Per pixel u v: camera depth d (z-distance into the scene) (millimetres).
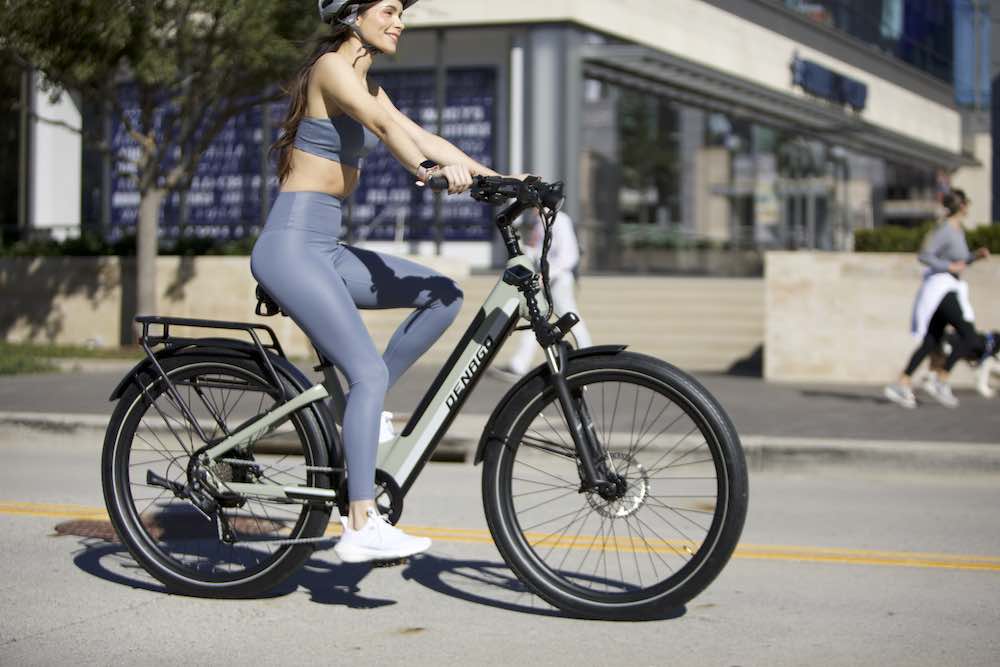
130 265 18891
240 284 18000
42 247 20406
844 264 15273
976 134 42031
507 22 23500
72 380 13641
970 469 8914
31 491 7703
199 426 4996
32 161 26750
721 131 32344
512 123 24172
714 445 4523
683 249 29469
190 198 25734
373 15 4625
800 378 15406
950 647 4453
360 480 4625
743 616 4863
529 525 5355
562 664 4168
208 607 4875
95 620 4668
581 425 4676
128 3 14867
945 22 40938
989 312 14984
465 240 24969
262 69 16156
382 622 4680
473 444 9422
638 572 5086
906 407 12164
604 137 27375
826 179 37500
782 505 7703
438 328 4836
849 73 33750
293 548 4852
